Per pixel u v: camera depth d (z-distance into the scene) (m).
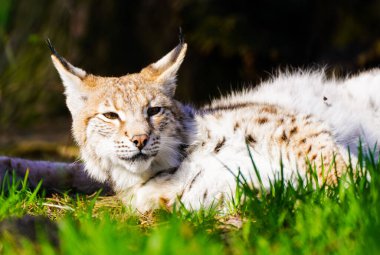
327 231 6.43
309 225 6.58
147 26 18.62
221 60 19.00
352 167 8.48
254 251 6.33
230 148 8.74
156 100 8.80
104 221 7.18
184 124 9.00
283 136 8.63
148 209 8.73
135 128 8.49
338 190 7.52
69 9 18.47
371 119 10.09
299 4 19.41
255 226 6.99
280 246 6.21
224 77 19.00
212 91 18.91
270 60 19.00
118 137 8.62
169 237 5.96
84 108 9.08
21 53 19.19
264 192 7.77
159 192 8.76
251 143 8.70
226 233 7.06
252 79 18.95
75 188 10.48
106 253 5.80
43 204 8.83
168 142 8.75
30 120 18.56
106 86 9.03
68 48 18.38
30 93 18.81
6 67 19.31
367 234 6.12
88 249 5.97
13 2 19.42
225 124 8.84
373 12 19.30
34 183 10.32
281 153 8.59
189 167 8.78
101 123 8.80
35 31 18.94
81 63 18.30
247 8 19.25
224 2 19.12
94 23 18.39
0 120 18.59
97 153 8.97
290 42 19.20
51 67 18.84
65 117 18.70
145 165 8.61
